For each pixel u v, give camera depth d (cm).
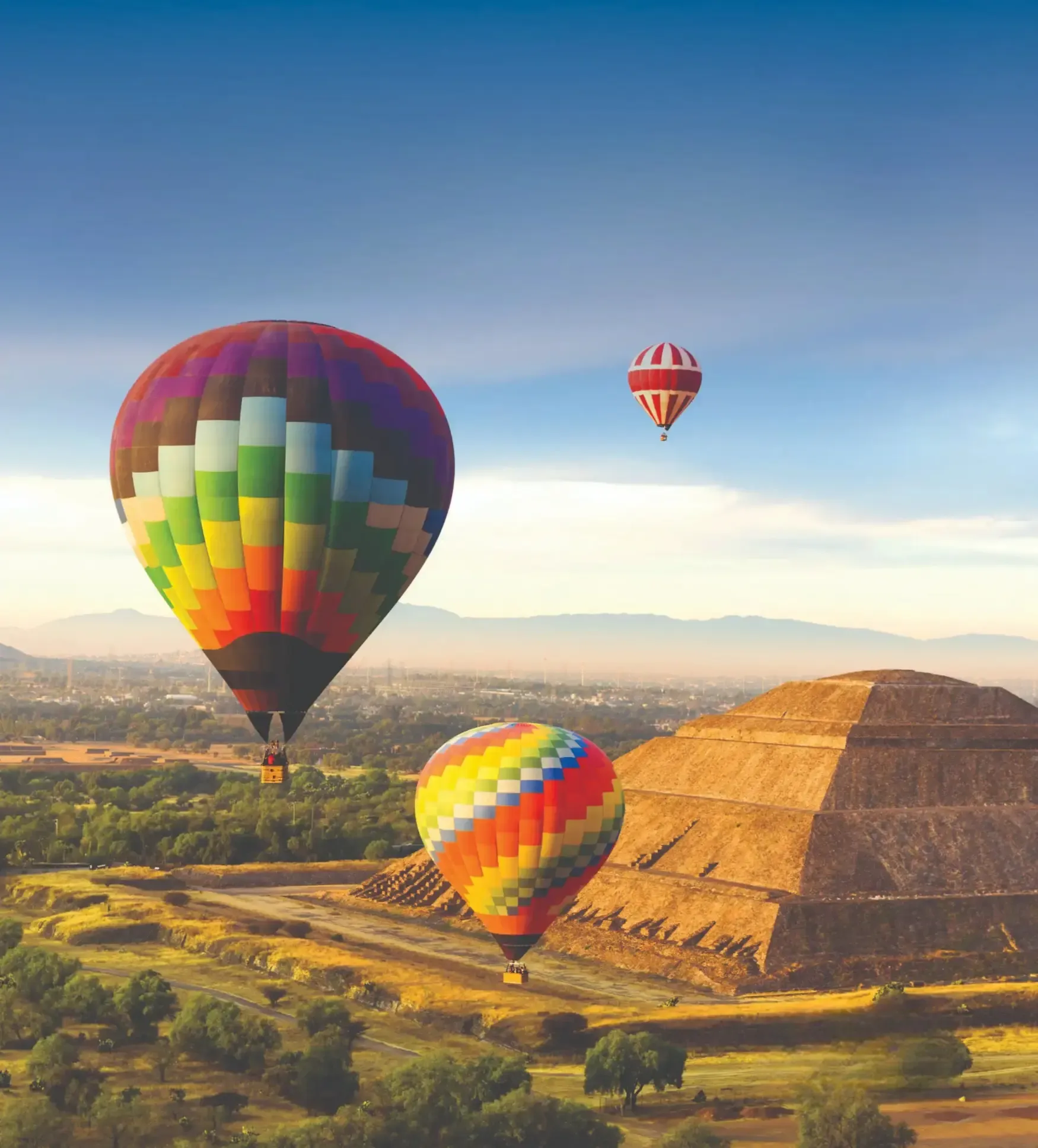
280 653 7856
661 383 11850
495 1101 8619
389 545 7862
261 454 7581
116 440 7988
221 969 13200
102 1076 9606
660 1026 10844
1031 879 14775
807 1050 10662
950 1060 9675
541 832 9181
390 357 8038
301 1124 8044
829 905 13675
